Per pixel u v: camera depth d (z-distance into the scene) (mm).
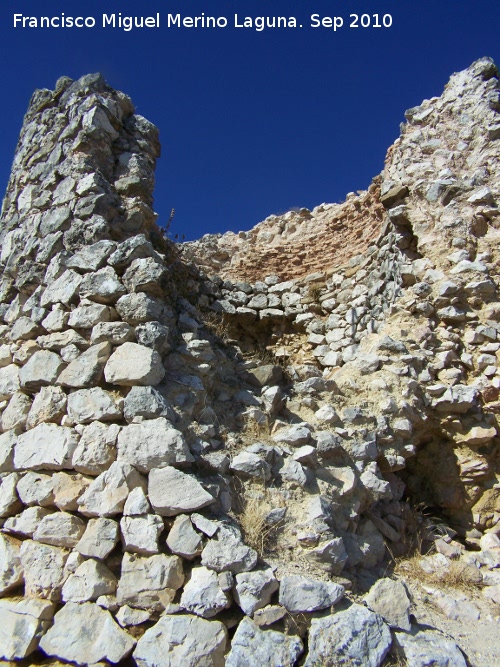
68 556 3910
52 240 5598
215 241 11539
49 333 5078
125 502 3875
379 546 4633
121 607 3596
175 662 3281
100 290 4910
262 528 3963
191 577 3559
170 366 4852
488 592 4531
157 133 6867
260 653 3258
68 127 6246
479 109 8023
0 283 6277
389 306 7500
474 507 5730
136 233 5645
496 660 3701
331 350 8594
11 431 4793
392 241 7891
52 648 3582
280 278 10008
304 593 3506
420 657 3438
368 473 4863
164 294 5566
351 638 3363
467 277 6598
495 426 5824
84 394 4473
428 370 6082
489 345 6191
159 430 4074
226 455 4434
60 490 4152
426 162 7895
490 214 7035
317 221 11039
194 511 3795
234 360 6133
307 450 4609
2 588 3959
